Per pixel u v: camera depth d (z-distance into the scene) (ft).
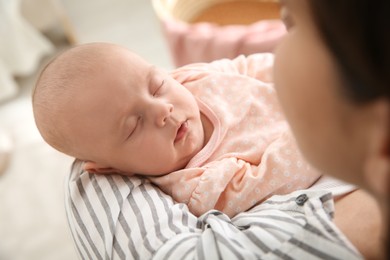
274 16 5.11
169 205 2.13
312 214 1.76
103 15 7.95
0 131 6.04
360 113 1.10
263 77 2.82
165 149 2.44
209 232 1.86
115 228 2.05
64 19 7.15
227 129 2.55
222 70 2.86
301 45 1.20
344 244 1.61
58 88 2.43
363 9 0.94
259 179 2.26
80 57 2.45
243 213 2.09
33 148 5.86
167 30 4.36
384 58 0.95
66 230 5.08
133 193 2.21
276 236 1.75
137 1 8.09
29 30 6.63
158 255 1.83
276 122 2.58
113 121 2.39
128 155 2.43
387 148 1.04
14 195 5.47
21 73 6.71
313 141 1.25
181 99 2.55
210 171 2.33
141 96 2.44
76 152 2.51
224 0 5.40
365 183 1.25
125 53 2.50
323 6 1.01
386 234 1.20
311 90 1.18
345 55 1.03
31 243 5.02
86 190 2.32
